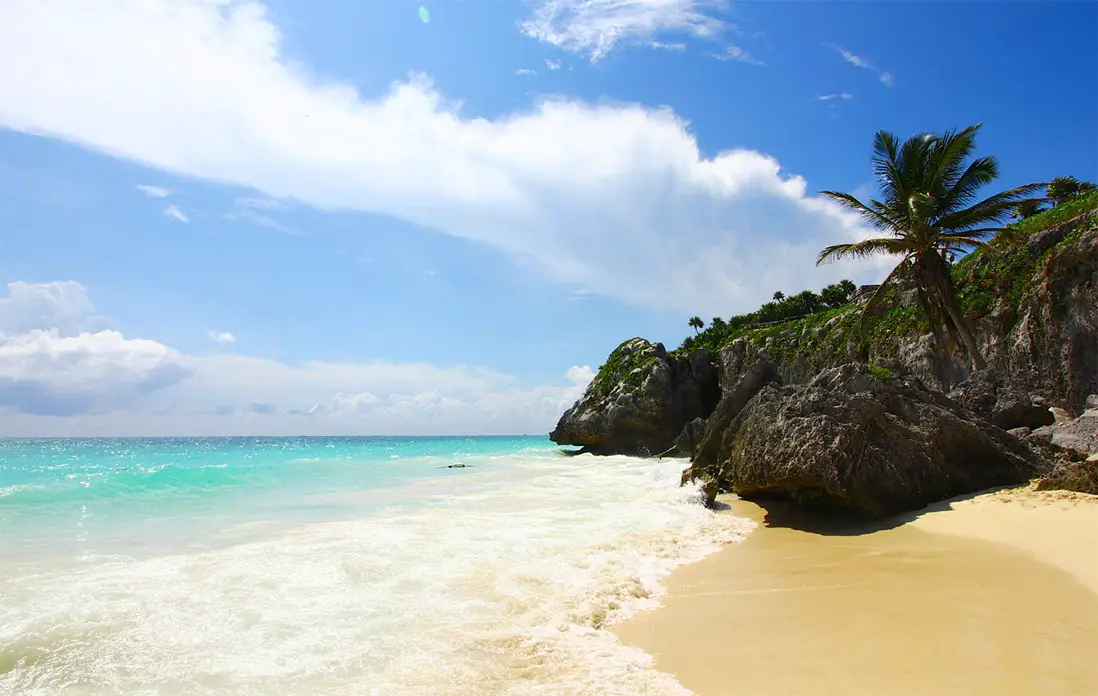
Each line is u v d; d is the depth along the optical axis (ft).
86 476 74.33
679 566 29.96
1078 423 61.52
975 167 89.40
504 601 24.29
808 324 145.48
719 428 63.82
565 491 60.49
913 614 21.56
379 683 17.24
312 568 28.66
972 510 37.88
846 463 40.93
